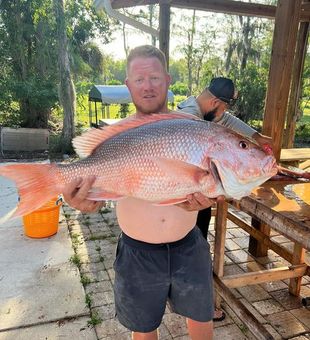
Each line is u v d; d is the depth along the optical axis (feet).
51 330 8.29
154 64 5.36
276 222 5.88
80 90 55.67
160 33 15.33
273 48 9.23
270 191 7.07
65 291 9.84
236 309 7.70
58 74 32.45
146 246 5.67
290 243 13.14
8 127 33.27
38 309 9.03
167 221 5.56
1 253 12.00
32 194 4.78
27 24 34.99
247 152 4.54
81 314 8.87
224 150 4.50
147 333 5.93
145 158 4.66
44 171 4.85
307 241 5.19
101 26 51.65
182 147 4.57
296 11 8.66
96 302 9.34
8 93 33.37
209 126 4.63
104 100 36.86
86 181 4.80
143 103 5.49
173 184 4.57
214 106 8.68
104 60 59.88
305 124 41.91
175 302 5.96
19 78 35.58
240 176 4.53
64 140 31.35
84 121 50.31
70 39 41.57
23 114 36.58
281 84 9.15
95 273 10.83
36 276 10.59
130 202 5.64
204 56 57.47
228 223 14.96
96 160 4.93
